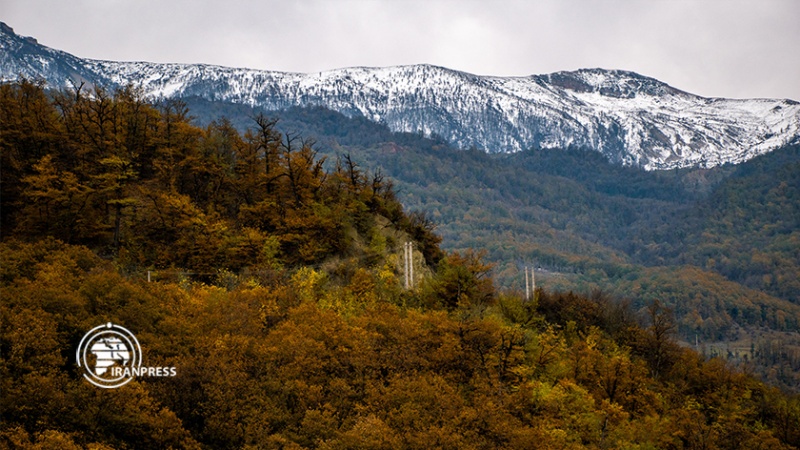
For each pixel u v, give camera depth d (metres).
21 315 44.81
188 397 45.66
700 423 69.00
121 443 40.28
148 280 59.47
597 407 65.12
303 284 65.81
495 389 55.44
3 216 69.06
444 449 44.12
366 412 48.25
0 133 71.12
